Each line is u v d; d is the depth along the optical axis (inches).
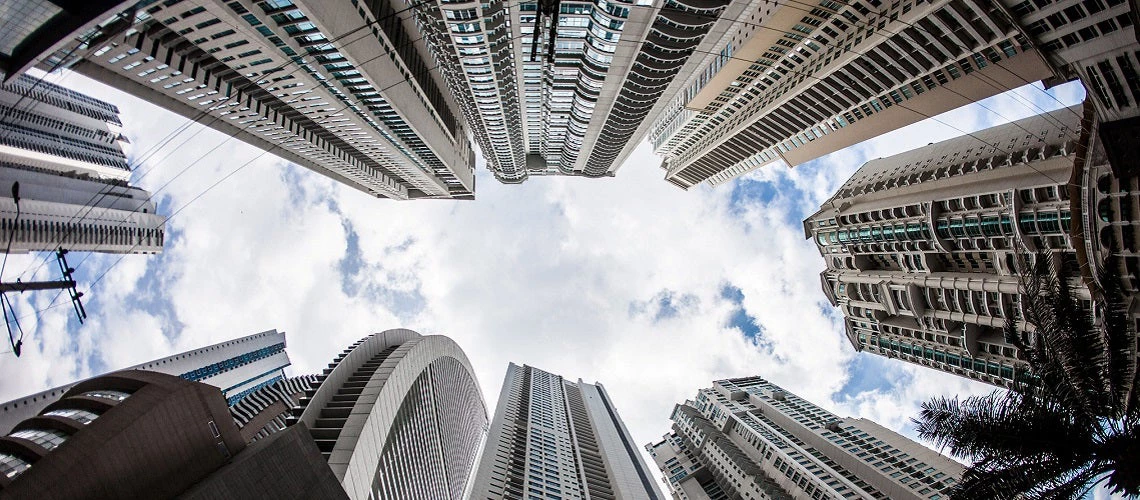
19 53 1059.9
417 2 2928.2
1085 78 1910.7
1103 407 791.1
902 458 3956.7
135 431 1311.5
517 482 3592.5
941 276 3275.1
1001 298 2901.1
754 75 4355.3
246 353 7367.1
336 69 2728.8
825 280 4402.1
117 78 2316.7
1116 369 800.9
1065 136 2645.2
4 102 6205.7
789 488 4350.4
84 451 1198.9
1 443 1237.1
